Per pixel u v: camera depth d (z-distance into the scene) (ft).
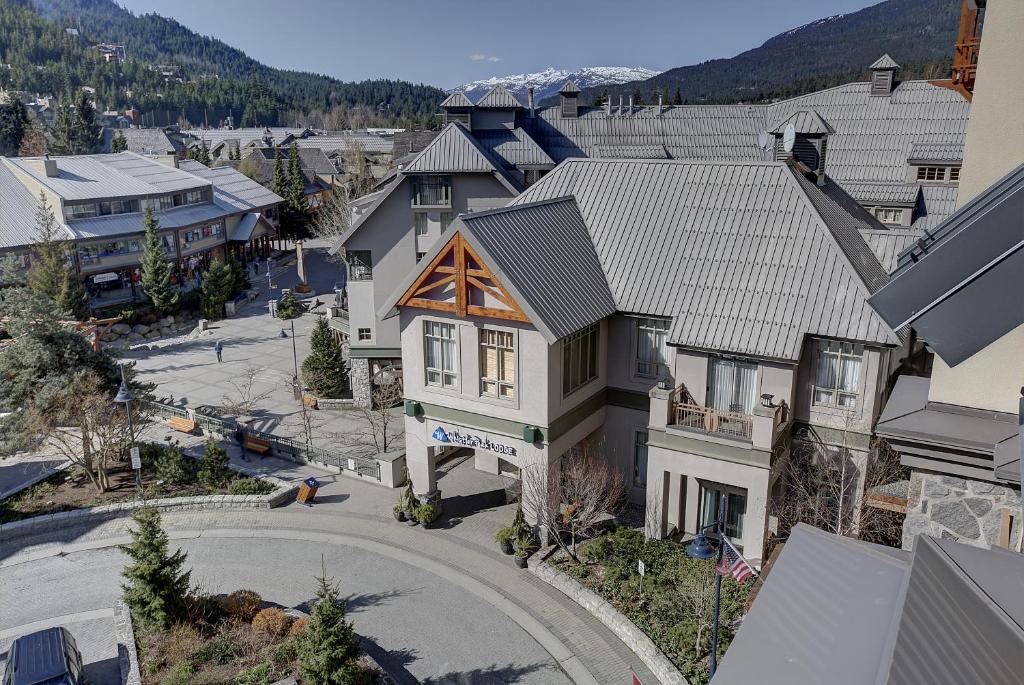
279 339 188.96
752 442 77.46
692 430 81.30
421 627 77.56
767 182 91.61
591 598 79.05
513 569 86.89
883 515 80.69
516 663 72.33
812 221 85.56
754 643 21.25
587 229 97.55
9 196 203.72
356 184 309.83
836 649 20.42
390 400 131.23
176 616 76.02
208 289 207.31
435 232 132.87
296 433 127.34
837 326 77.10
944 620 18.85
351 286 133.08
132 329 195.31
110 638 76.69
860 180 152.97
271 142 527.81
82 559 91.40
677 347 84.48
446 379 92.32
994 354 43.78
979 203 25.86
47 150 398.01
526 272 84.38
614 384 95.30
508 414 87.35
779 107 173.06
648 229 94.32
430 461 96.68
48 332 111.34
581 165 105.19
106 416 105.81
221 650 72.18
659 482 85.61
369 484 108.17
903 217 139.33
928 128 154.40
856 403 78.79
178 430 127.54
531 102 183.11
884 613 21.66
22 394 108.68
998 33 42.06
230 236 266.77
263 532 96.22
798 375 81.66
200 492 104.58
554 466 87.61
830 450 81.61
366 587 84.48
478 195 131.34
